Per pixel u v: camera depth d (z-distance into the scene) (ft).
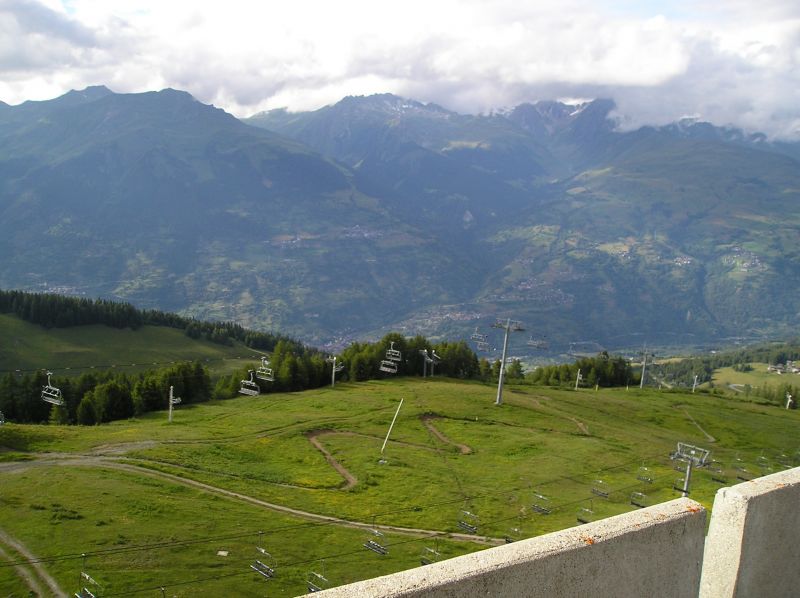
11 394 422.00
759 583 24.14
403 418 387.55
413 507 253.03
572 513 249.75
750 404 534.78
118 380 456.04
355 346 554.05
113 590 163.73
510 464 317.63
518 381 596.70
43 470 259.60
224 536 207.72
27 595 159.63
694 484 291.17
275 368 483.10
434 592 16.65
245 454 309.63
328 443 336.49
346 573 186.19
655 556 21.52
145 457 287.69
